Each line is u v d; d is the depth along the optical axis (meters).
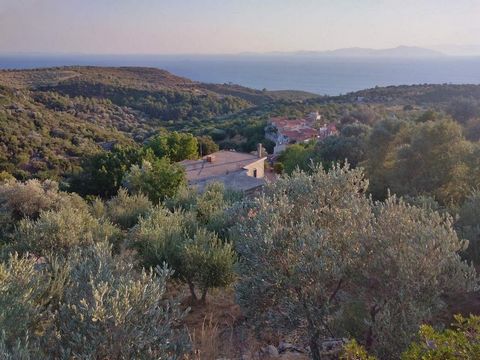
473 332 3.39
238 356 5.92
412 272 4.61
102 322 3.82
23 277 5.05
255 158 35.84
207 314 7.89
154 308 4.23
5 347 3.48
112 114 87.00
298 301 4.97
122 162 30.97
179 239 9.03
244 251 5.36
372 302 5.01
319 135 54.09
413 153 15.77
